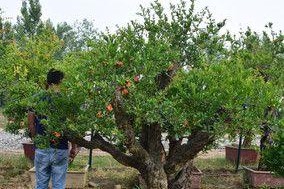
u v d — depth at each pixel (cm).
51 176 788
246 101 673
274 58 1225
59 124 672
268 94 680
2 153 1436
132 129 689
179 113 655
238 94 659
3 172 1141
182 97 671
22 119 1009
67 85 647
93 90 634
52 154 758
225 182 1159
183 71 734
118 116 664
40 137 700
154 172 715
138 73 649
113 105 652
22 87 996
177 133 688
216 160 1417
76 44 2788
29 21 3541
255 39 1263
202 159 1435
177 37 774
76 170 1034
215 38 780
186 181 825
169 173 744
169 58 680
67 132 704
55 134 673
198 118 662
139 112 645
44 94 699
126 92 645
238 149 1280
